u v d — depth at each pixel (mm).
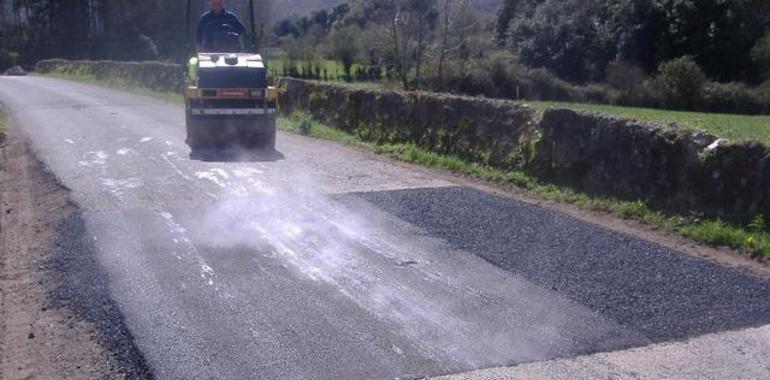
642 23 45156
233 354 5645
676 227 9148
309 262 7730
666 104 40562
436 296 6781
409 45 40125
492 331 6047
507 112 12961
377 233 8781
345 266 7605
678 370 5438
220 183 11523
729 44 43531
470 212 9805
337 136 17219
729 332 6062
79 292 6895
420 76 38406
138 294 6812
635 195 10094
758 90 39688
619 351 5730
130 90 33719
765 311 6461
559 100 41438
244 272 7410
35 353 5820
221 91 14727
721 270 7527
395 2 39219
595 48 46250
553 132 11680
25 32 71188
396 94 16234
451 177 12484
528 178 11766
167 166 12930
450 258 7855
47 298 6875
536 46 47562
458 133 13945
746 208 8734
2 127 18859
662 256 7961
